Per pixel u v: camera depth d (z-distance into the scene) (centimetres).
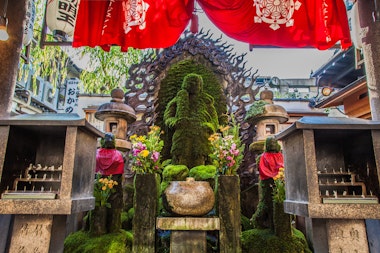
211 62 677
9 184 302
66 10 375
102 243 380
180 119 567
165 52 657
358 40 367
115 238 393
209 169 506
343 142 362
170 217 358
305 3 387
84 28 376
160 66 643
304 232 459
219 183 378
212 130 573
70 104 1244
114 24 381
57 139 365
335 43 381
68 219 434
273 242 389
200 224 354
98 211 408
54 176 347
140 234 361
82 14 378
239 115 632
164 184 489
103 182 411
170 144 598
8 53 340
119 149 538
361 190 323
